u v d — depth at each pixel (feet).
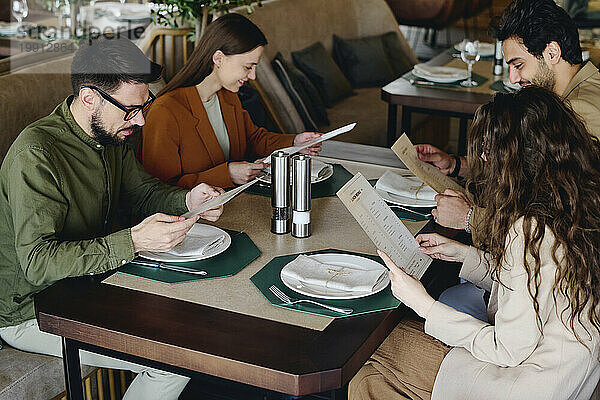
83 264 5.91
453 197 6.97
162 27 13.46
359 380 6.54
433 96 12.04
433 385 6.02
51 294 5.76
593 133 7.73
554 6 7.75
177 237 6.02
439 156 8.59
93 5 12.36
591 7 20.21
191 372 5.31
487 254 6.38
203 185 7.23
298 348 5.03
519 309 5.18
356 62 16.78
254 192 8.00
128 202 7.62
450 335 5.47
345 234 6.91
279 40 14.80
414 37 26.32
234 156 9.34
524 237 5.20
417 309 5.57
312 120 13.65
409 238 6.59
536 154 5.34
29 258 6.02
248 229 7.01
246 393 8.17
